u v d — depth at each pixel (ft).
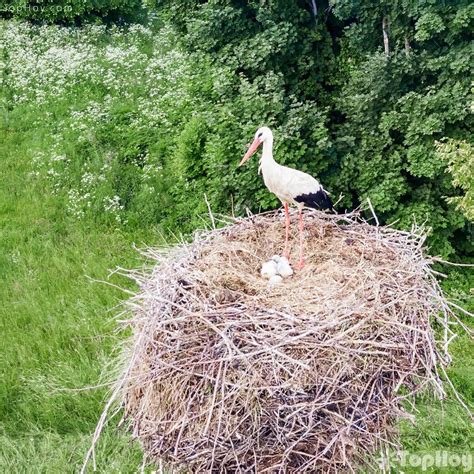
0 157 41.27
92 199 36.88
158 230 34.83
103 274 30.73
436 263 31.27
